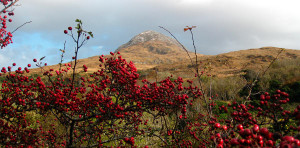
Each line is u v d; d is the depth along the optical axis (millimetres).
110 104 2781
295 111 1776
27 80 3041
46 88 3088
